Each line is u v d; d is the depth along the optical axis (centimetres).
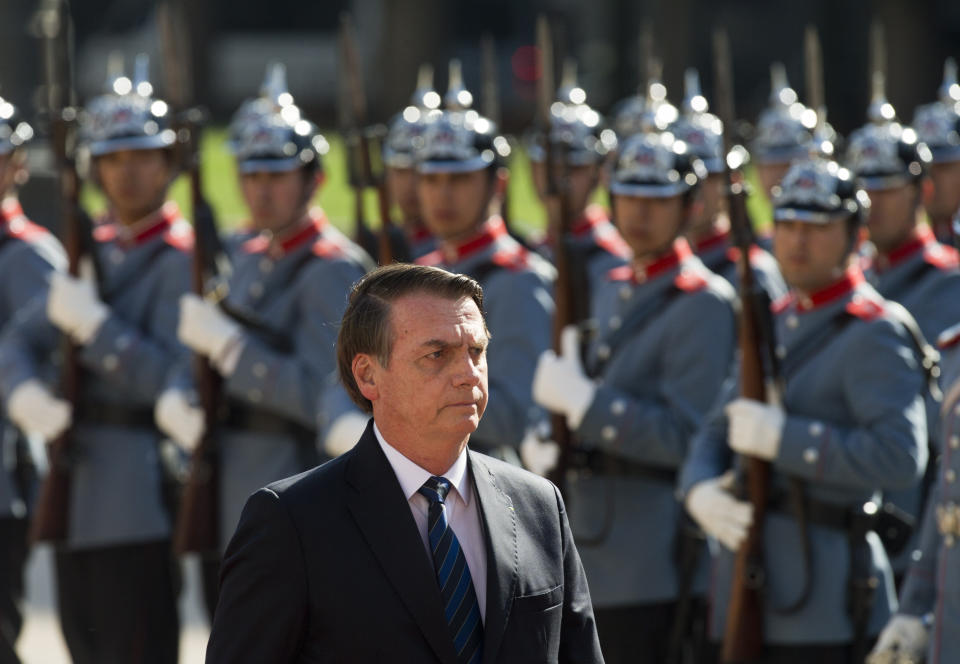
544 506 1417
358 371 1361
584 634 1416
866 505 2106
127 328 2750
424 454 1348
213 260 2684
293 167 2664
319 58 14112
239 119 2925
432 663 1309
